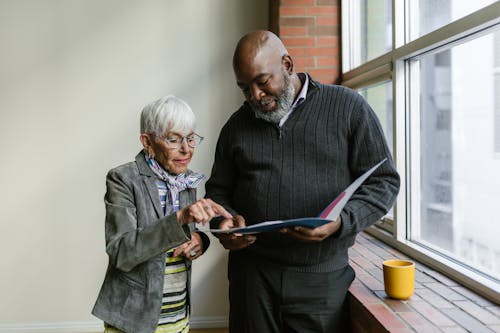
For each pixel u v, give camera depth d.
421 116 2.17
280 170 1.47
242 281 1.57
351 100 1.47
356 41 2.91
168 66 3.26
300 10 2.92
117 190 1.41
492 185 1.69
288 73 1.47
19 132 3.21
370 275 1.79
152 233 1.31
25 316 3.27
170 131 1.40
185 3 3.25
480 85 1.77
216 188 1.70
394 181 1.45
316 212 1.45
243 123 1.59
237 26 3.29
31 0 3.17
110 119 3.25
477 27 1.52
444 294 1.55
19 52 3.19
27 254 3.25
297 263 1.48
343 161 1.46
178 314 1.50
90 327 3.29
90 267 3.29
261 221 1.49
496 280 1.55
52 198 3.25
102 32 3.22
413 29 2.15
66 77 3.21
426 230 2.18
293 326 1.52
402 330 1.25
